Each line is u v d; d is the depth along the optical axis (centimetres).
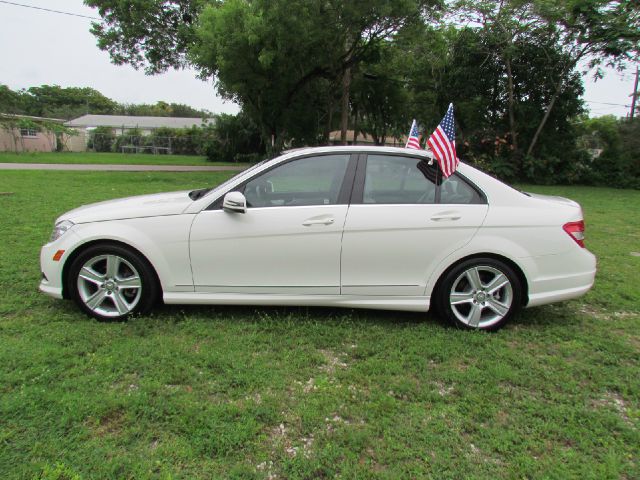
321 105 2478
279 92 1919
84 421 253
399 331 384
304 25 1482
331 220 371
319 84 2297
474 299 387
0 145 3303
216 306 424
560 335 389
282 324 387
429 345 359
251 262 376
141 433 246
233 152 3700
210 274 379
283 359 331
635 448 246
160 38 2258
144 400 270
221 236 372
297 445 242
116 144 4372
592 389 307
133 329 369
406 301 385
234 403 276
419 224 373
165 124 5841
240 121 3678
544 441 251
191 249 374
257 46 1552
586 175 2139
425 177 388
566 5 1786
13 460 222
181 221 374
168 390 287
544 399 293
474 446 246
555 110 2067
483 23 1933
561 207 393
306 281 379
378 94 2866
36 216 820
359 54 1898
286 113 2098
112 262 379
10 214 833
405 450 239
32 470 215
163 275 378
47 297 433
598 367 336
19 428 245
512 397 292
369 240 373
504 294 388
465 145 2177
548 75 1953
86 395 276
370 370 319
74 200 1024
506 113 2131
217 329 375
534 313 440
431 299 395
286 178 387
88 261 378
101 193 1161
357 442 243
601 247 742
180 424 253
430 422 264
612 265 629
